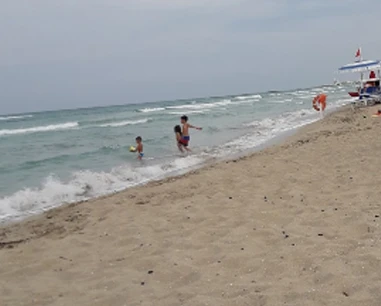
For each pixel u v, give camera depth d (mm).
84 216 7012
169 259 4711
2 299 4090
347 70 22016
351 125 15344
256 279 3965
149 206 7211
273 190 7344
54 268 4824
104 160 13867
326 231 5008
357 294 3391
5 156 16188
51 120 51469
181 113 42656
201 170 10086
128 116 45562
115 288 4125
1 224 7012
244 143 15352
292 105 42281
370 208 5637
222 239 5176
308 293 3510
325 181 7512
